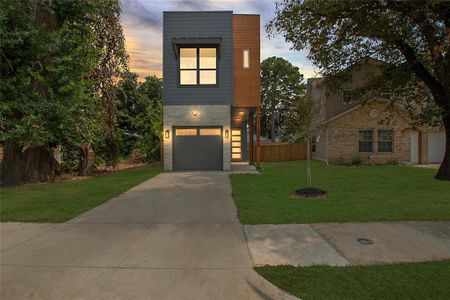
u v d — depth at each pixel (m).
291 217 7.19
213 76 16.59
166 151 16.62
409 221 6.85
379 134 22.69
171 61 16.52
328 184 12.09
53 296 3.81
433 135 22.38
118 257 4.98
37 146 12.80
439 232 6.11
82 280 4.20
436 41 9.15
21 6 11.33
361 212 7.58
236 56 16.92
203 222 6.96
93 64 13.98
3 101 11.38
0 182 12.77
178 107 16.55
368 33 10.41
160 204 8.79
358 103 22.34
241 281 4.15
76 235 6.09
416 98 15.38
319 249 5.27
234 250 5.26
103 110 16.34
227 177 14.16
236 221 7.02
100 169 19.59
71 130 13.52
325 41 11.98
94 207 8.43
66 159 16.88
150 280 4.20
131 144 25.36
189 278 4.25
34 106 11.67
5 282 4.15
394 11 9.84
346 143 22.73
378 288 3.87
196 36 16.48
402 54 13.68
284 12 11.37
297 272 4.36
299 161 27.45
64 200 9.29
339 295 3.73
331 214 7.41
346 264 4.64
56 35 12.23
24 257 4.98
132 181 13.03
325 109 23.66
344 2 9.61
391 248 5.29
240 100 16.92
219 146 16.80
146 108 26.05
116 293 3.87
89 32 14.27
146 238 5.90
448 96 12.65
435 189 10.89
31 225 6.77
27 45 11.71
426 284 3.96
